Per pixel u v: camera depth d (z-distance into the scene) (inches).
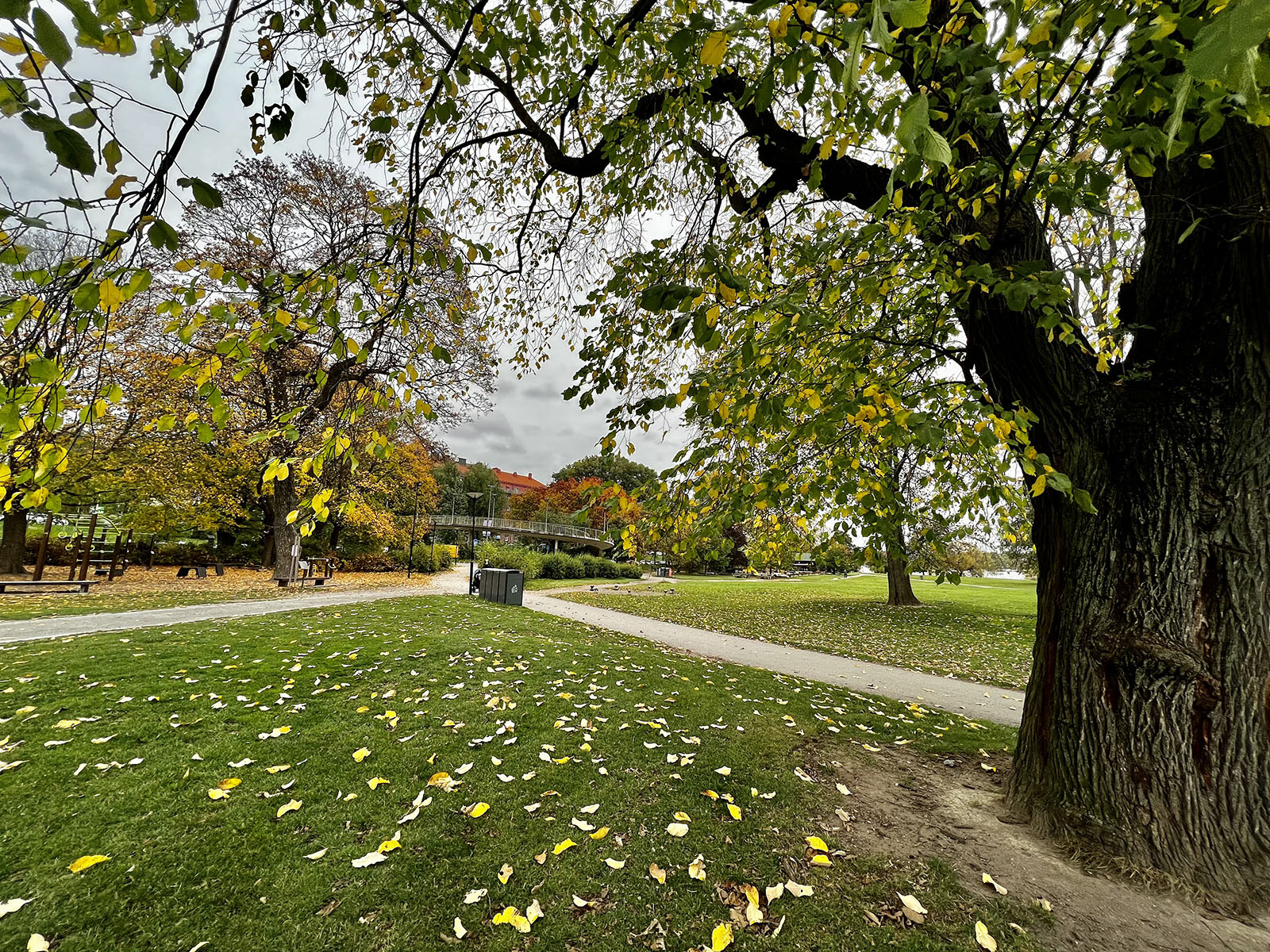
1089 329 181.5
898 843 126.4
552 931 96.0
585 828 124.9
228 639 299.1
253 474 717.9
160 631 322.7
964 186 106.5
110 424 576.1
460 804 133.5
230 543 1035.9
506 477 4188.0
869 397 100.0
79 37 48.7
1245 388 112.6
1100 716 122.5
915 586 1249.4
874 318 148.4
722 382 96.1
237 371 90.6
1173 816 112.5
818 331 113.3
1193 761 112.7
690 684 256.7
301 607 468.1
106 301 60.8
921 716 233.8
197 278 84.4
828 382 119.3
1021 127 121.6
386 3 110.9
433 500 1469.0
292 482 659.4
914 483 181.9
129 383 561.9
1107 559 124.8
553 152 159.0
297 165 592.4
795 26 57.0
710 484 137.3
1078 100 84.5
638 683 250.2
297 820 124.2
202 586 645.9
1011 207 95.9
